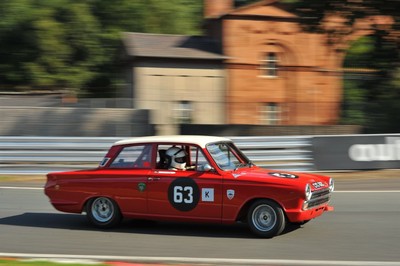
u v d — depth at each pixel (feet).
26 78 272.72
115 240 55.47
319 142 111.65
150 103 212.43
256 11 224.94
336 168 111.14
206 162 57.62
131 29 287.69
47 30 262.88
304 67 228.63
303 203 54.08
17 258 47.50
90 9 281.74
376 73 181.27
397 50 172.35
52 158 114.73
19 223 65.16
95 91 286.25
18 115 160.66
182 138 60.18
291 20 226.79
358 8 167.73
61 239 56.13
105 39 279.90
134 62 217.36
